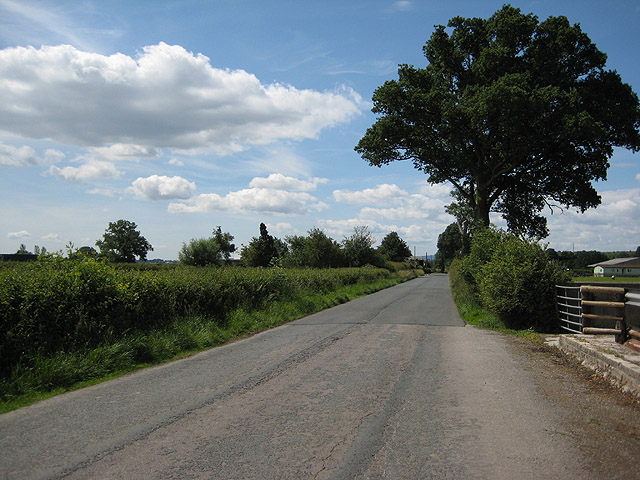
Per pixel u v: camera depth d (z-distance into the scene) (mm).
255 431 4668
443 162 34719
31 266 8625
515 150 29859
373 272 38750
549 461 3865
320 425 4828
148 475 3691
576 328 10203
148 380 6980
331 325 12820
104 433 4676
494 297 11992
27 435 4656
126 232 83750
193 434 4605
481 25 32438
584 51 28922
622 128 29016
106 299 9000
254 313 13820
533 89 27172
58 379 6801
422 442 4324
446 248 108125
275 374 7152
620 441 4285
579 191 32125
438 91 30484
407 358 8273
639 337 7234
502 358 8219
